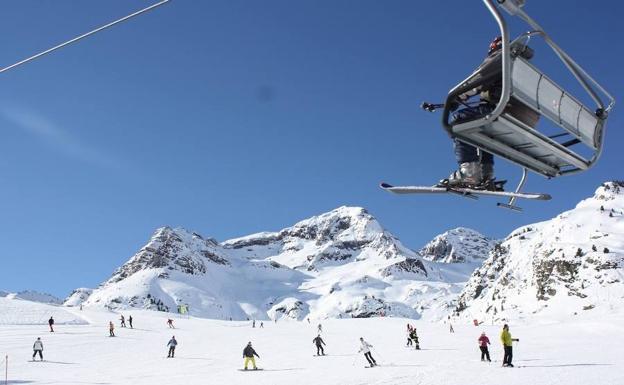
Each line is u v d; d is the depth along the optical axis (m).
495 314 140.00
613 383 16.47
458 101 6.58
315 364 29.95
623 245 130.50
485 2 5.62
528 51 6.05
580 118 6.82
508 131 6.20
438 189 7.41
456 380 19.03
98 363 33.03
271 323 89.62
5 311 71.12
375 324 80.62
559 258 135.75
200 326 72.62
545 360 25.33
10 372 28.81
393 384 18.77
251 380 23.05
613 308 104.94
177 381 23.69
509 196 6.73
